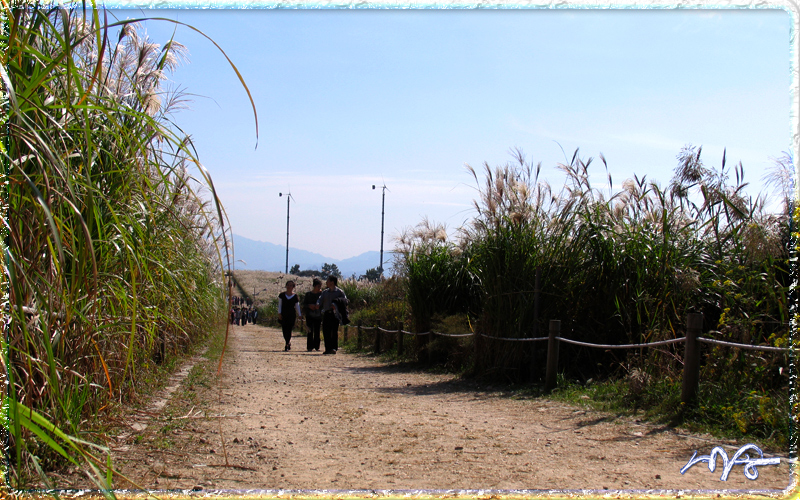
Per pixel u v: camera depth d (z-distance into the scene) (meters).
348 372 10.41
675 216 8.27
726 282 6.25
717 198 7.82
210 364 10.09
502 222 8.96
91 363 4.08
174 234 5.64
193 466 3.79
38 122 2.91
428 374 10.14
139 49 4.98
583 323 8.48
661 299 7.33
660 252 7.55
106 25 2.71
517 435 5.02
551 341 7.54
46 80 2.65
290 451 4.35
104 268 3.87
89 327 3.76
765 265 6.12
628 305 7.85
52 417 3.27
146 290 5.22
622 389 6.73
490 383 8.64
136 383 5.84
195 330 9.23
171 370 8.28
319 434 5.00
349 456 4.25
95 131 3.42
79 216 2.29
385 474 3.77
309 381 8.81
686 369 5.50
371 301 23.53
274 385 8.15
